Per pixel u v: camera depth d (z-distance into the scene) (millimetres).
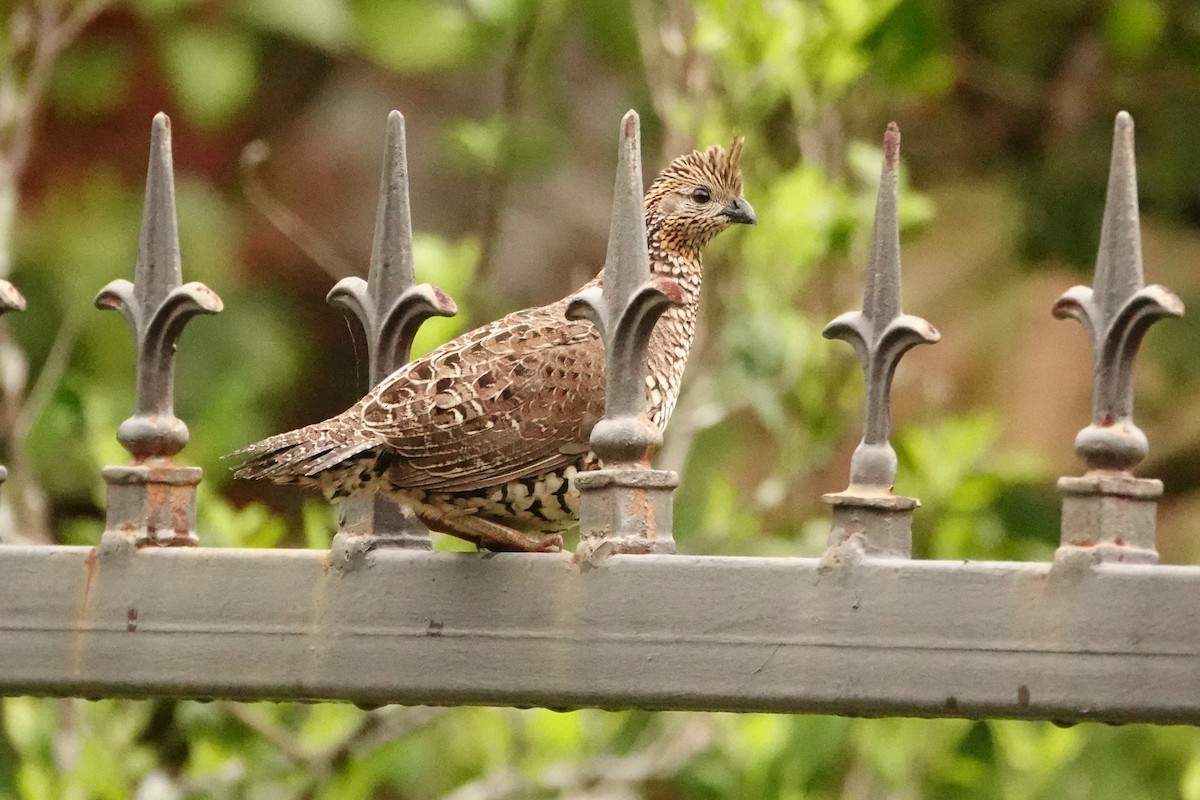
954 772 10484
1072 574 4801
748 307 10305
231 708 9289
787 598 5031
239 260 16672
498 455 5961
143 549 5582
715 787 10008
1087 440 4875
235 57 15172
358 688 5398
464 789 9953
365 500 5957
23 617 5641
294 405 16906
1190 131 15047
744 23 10273
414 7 15438
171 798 9352
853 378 10883
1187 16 14945
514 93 11773
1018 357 15234
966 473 10945
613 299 5258
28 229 15227
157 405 5664
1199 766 9844
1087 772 13039
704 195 8125
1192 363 15172
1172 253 15500
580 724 9727
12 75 10883
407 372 5965
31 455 11180
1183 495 15711
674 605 5121
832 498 5055
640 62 14367
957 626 4887
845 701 4973
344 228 17859
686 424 10359
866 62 10992
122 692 5602
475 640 5309
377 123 18234
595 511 5277
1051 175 15312
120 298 5684
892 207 5098
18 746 9859
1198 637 4711
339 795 9359
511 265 18203
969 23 15328
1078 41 15211
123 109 15609
